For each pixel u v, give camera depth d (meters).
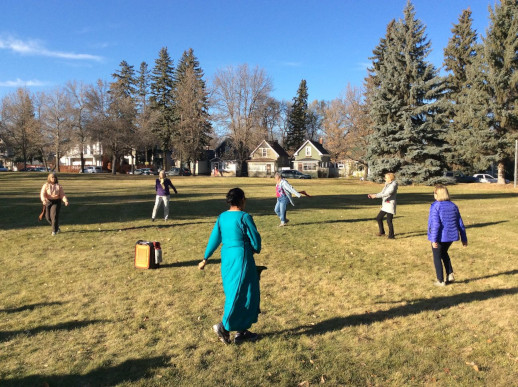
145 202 18.77
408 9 35.59
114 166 56.44
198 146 56.62
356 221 12.59
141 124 57.31
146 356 3.84
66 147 54.25
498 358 3.72
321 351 3.91
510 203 18.44
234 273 3.88
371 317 4.75
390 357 3.77
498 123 31.50
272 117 80.88
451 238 5.77
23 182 35.53
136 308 5.09
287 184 11.43
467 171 41.28
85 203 18.25
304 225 11.77
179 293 5.65
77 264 7.29
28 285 6.04
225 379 3.42
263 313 4.91
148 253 6.88
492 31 30.64
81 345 4.07
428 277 6.37
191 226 11.68
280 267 7.02
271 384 3.34
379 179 36.09
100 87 53.69
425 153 34.06
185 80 55.62
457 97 37.91
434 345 4.00
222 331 3.95
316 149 68.56
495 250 8.16
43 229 11.11
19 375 3.48
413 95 34.47
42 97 53.91
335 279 6.30
